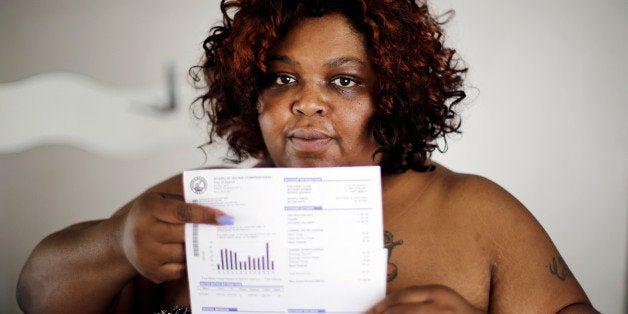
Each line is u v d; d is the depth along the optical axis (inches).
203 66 45.0
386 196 37.9
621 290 69.0
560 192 69.2
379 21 34.5
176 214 29.9
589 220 68.9
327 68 34.2
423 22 39.9
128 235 32.1
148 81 75.8
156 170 77.5
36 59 76.8
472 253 35.6
